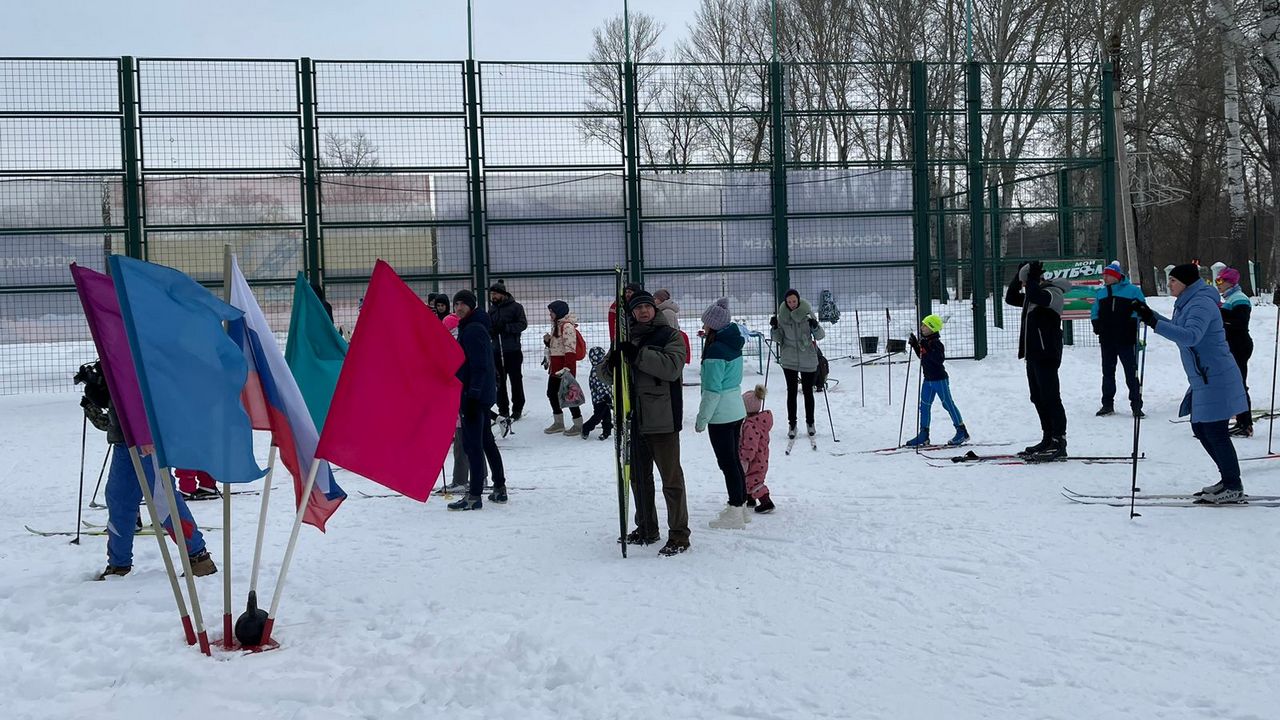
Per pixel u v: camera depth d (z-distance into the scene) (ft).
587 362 60.03
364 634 17.37
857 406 48.14
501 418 42.91
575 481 33.04
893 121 90.22
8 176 53.88
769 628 17.15
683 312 59.00
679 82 58.70
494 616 18.17
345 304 56.24
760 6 105.91
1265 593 17.93
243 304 17.60
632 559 22.24
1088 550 21.26
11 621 18.30
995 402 47.42
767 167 59.47
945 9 97.55
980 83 61.46
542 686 14.89
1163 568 19.71
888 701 13.92
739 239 59.31
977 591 18.80
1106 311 41.70
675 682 14.76
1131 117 102.12
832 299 60.03
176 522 16.48
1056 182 70.69
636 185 58.03
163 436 15.94
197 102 54.70
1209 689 13.91
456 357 18.28
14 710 14.33
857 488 29.86
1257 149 124.98
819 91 78.59
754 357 62.39
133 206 54.44
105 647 16.88
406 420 17.95
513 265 57.31
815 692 14.30
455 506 28.32
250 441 16.81
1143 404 44.37
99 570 21.81
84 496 32.42
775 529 24.70
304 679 15.01
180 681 15.16
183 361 16.19
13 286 54.29
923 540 22.77
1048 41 95.91
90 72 54.08
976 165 61.52
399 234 56.44
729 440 24.81
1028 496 27.35
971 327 71.92
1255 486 26.94
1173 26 102.12
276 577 21.27
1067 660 15.20
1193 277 24.91
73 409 51.67
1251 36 86.17
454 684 14.87
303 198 55.62
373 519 27.35
